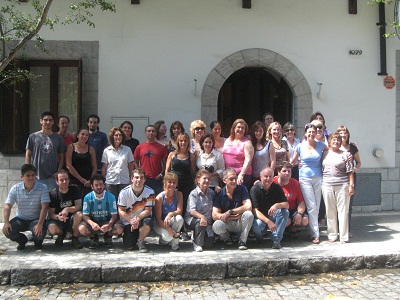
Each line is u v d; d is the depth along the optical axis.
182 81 8.88
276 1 9.09
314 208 7.05
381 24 9.30
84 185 7.12
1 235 7.47
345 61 9.34
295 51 9.19
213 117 8.96
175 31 8.84
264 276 5.98
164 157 7.49
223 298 5.21
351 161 6.98
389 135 9.52
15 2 7.87
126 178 7.23
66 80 8.81
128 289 5.50
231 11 8.96
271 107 10.95
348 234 7.05
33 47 8.60
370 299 5.15
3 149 8.62
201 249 6.47
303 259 6.09
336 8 9.27
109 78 8.75
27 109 8.77
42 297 5.22
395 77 9.52
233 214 6.59
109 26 8.72
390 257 6.32
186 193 7.02
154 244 6.88
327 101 9.30
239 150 7.07
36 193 6.55
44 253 6.38
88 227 6.48
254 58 9.06
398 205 9.58
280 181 7.02
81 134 7.20
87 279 5.69
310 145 7.17
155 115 8.84
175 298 5.21
